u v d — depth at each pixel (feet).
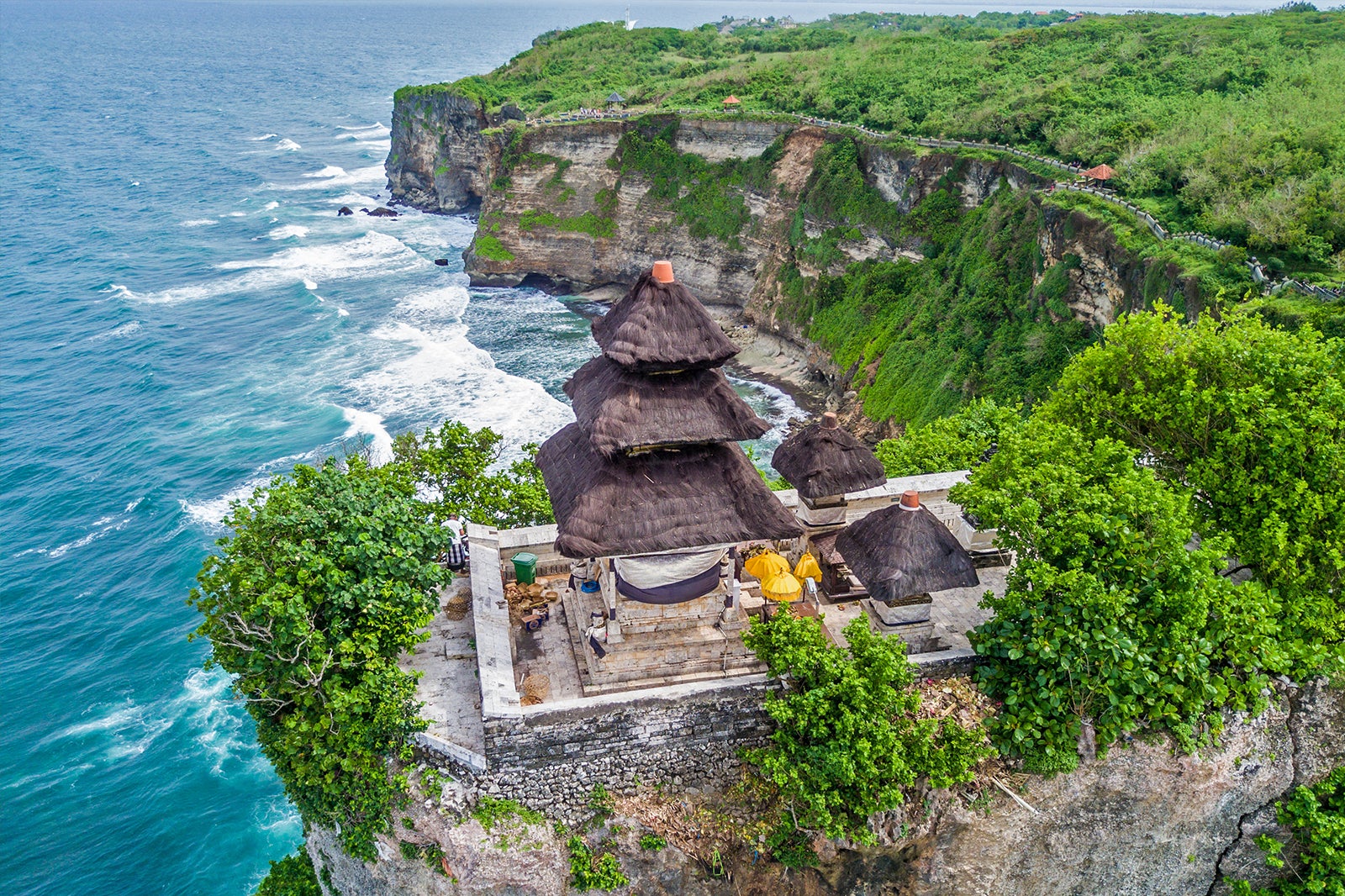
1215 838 68.54
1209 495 76.43
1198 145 207.31
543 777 62.49
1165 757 64.69
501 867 60.44
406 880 62.54
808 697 60.23
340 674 63.77
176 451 198.59
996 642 65.10
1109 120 243.40
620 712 62.23
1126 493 65.92
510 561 79.87
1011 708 64.18
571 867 61.93
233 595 64.64
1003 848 63.46
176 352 250.98
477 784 62.34
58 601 155.53
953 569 67.67
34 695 136.77
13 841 115.34
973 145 260.01
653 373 60.75
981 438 108.78
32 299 286.05
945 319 230.89
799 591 64.85
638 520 60.23
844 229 269.64
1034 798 63.16
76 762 126.31
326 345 258.57
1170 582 64.03
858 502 84.43
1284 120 206.28
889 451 111.24
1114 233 188.03
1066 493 67.92
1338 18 331.16
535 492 94.58
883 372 235.61
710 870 62.44
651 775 64.28
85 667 142.00
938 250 249.55
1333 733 68.08
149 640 147.33
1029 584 66.54
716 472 62.49
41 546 169.07
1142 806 65.46
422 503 83.92
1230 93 253.65
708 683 64.18
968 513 81.15
